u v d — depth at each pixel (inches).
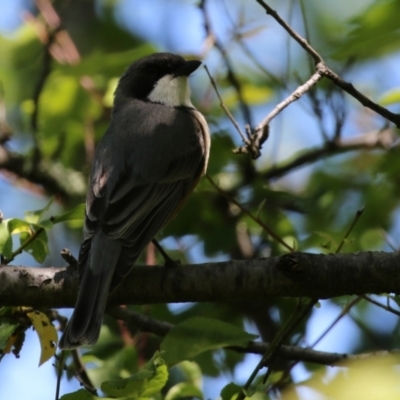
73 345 305.7
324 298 309.0
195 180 411.5
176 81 441.7
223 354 438.0
